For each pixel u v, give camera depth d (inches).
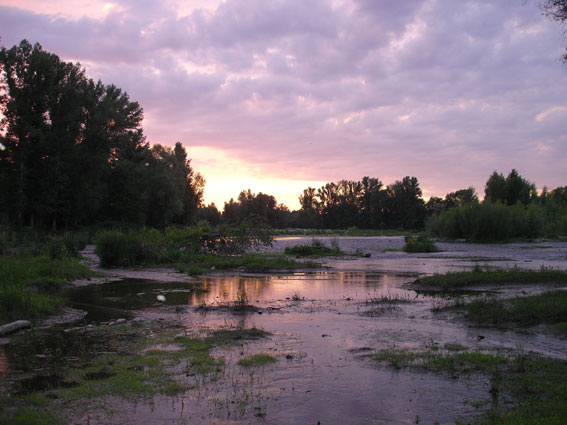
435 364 265.0
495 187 3080.7
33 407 204.5
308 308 460.8
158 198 3016.7
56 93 2176.4
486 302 430.0
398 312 434.0
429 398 216.4
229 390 227.5
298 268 895.1
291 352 296.2
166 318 411.5
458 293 548.1
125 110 2677.2
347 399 216.1
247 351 298.5
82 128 2351.1
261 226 1074.1
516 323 366.6
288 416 196.9
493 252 1460.4
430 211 5629.9
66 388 229.5
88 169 2340.1
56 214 2327.8
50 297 497.0
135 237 967.6
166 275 779.4
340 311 444.5
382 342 321.1
